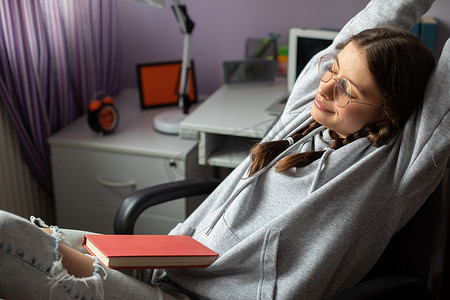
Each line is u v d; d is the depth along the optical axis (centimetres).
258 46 203
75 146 177
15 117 171
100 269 93
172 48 217
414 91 95
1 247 83
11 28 163
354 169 96
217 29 209
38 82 175
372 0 113
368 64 92
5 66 163
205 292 104
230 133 158
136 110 204
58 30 180
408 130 97
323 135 110
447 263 145
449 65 94
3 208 174
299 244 99
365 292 89
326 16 196
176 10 175
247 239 100
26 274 85
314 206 97
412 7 109
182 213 175
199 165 182
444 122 93
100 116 179
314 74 117
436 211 102
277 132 120
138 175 176
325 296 101
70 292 88
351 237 97
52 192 195
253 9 202
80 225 188
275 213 103
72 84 195
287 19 200
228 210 108
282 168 103
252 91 194
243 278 103
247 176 110
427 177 97
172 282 111
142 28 216
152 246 98
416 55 95
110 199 181
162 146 173
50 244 87
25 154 180
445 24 182
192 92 206
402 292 92
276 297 99
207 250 101
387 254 104
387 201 98
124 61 223
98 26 198
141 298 96
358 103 95
